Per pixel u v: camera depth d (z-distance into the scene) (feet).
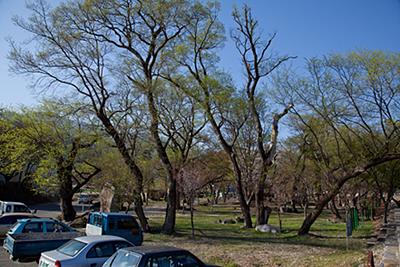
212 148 113.60
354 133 86.12
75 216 107.55
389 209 132.87
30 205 179.73
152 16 83.15
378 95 81.25
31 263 51.34
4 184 163.43
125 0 82.07
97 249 37.37
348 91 82.69
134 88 86.07
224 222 125.39
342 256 51.98
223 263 52.70
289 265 50.72
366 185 122.93
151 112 84.02
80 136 94.53
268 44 101.14
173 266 30.37
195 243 72.90
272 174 120.16
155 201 249.55
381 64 79.51
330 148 106.01
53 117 94.94
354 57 81.87
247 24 100.17
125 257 30.58
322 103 86.22
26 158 101.19
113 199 102.22
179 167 91.40
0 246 66.03
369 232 94.12
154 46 85.05
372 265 34.91
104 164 105.09
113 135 86.48
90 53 84.84
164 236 81.46
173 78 88.22
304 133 114.93
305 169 129.18
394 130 80.64
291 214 177.47
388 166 102.53
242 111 100.32
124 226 61.87
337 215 138.10
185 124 91.30
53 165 98.07
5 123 103.55
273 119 101.40
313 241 75.92
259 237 83.51
